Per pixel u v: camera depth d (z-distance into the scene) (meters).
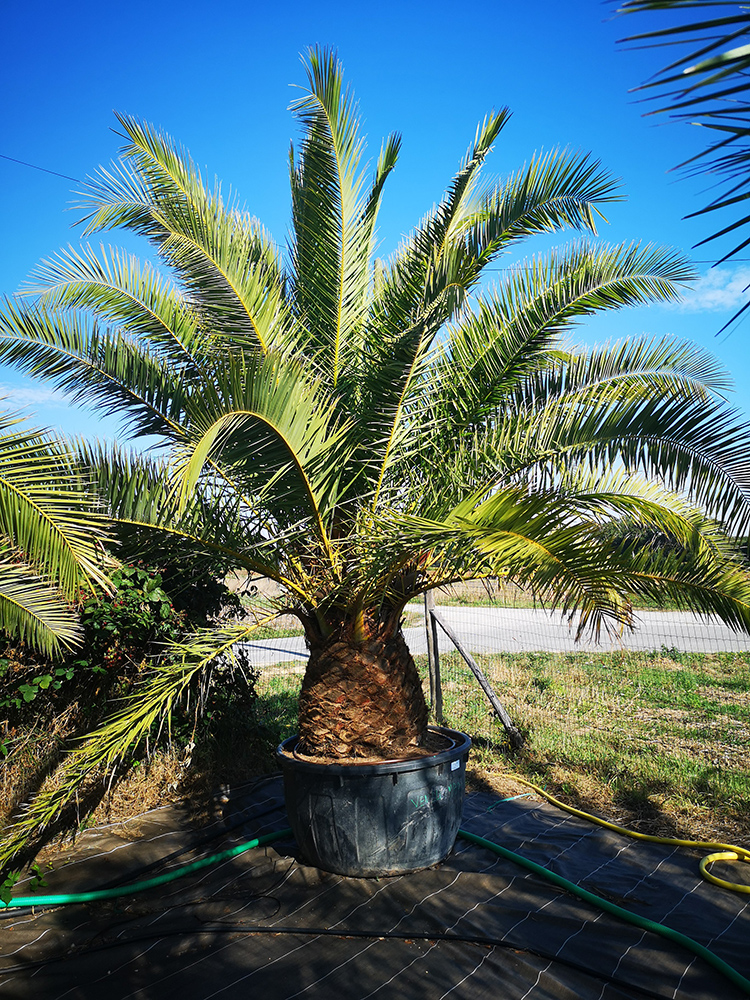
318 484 3.95
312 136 4.12
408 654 4.59
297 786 4.22
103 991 3.17
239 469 3.61
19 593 3.68
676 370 4.61
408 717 4.41
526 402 4.78
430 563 4.26
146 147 4.09
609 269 4.42
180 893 4.11
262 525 4.27
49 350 4.24
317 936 3.55
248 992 3.12
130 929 3.71
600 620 2.88
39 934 3.68
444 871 4.15
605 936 3.45
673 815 4.94
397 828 4.05
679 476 3.91
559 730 6.98
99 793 5.22
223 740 6.00
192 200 4.02
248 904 3.91
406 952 3.38
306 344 4.52
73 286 4.33
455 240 4.48
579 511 2.99
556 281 4.45
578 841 4.61
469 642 13.43
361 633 4.35
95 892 4.03
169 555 4.52
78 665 5.09
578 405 4.05
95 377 4.32
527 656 11.32
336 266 4.35
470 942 3.43
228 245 3.84
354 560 4.07
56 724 5.11
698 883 3.97
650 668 10.14
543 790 5.58
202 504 4.10
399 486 4.55
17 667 4.80
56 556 3.38
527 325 4.49
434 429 4.54
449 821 4.27
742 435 3.76
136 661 5.28
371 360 4.21
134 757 5.41
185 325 4.43
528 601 17.36
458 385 4.67
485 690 6.56
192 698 5.66
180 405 4.24
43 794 3.86
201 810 5.40
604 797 5.36
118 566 3.98
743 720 7.30
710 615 3.51
